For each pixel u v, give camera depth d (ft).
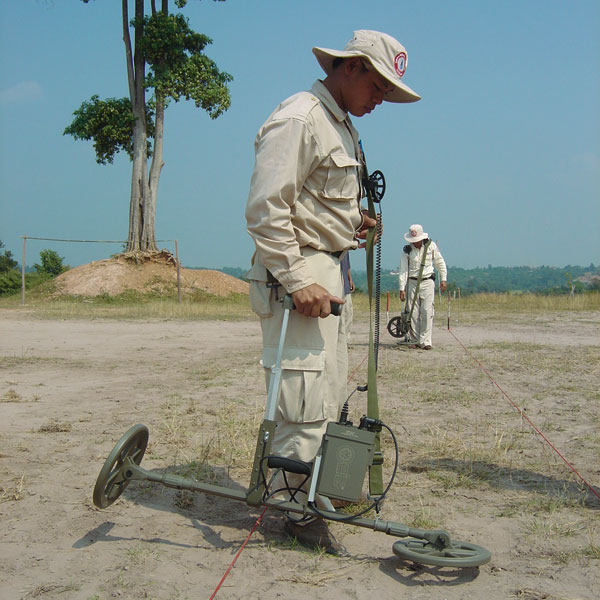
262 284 10.21
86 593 8.57
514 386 23.86
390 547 10.24
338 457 9.20
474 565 9.04
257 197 9.57
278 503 9.46
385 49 10.13
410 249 35.17
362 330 46.55
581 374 26.55
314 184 9.99
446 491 12.72
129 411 19.42
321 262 10.12
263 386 23.90
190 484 9.76
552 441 16.33
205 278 99.50
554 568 9.48
